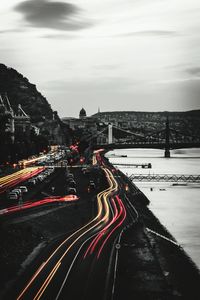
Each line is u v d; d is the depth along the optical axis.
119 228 163.75
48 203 196.88
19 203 188.12
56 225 164.38
